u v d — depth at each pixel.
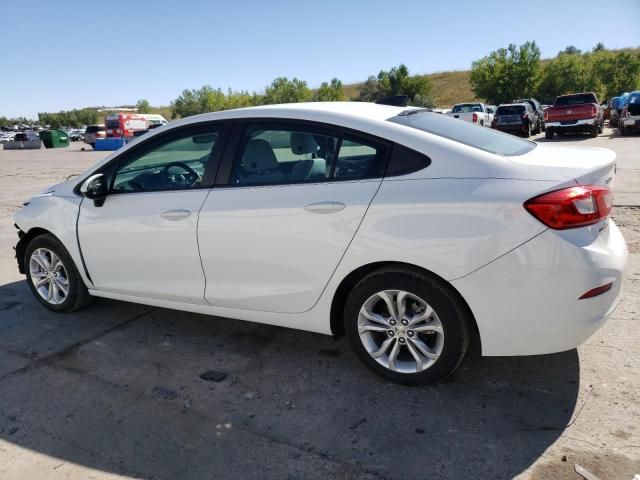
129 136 43.59
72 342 3.78
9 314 4.33
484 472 2.32
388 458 2.44
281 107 3.29
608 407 2.74
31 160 25.34
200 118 3.49
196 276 3.44
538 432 2.58
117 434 2.69
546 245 2.49
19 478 2.40
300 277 3.06
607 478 2.25
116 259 3.75
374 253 2.79
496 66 56.22
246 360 3.44
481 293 2.62
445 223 2.64
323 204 2.91
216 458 2.49
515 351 2.68
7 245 6.74
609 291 2.60
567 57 60.16
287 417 2.79
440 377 2.89
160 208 3.47
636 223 6.38
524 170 2.63
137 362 3.46
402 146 2.84
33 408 2.95
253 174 3.22
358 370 3.25
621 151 14.13
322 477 2.34
